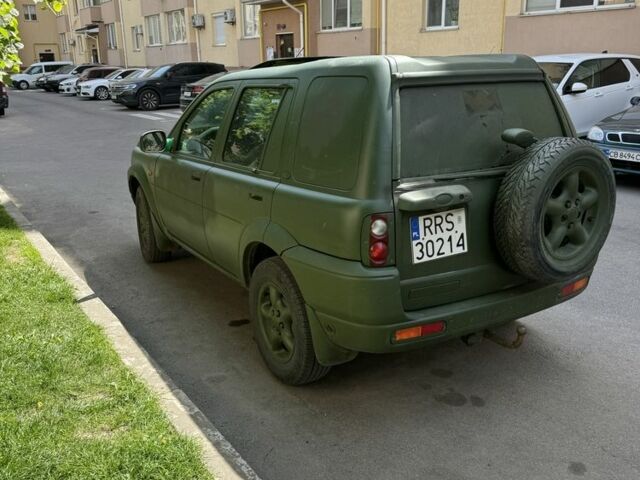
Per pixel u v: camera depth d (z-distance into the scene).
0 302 4.36
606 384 3.58
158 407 3.10
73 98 30.50
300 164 3.27
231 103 4.14
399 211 2.88
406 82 2.97
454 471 2.87
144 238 5.84
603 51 13.33
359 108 2.96
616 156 8.38
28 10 55.19
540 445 3.04
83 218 7.70
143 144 5.19
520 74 3.39
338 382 3.68
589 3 13.48
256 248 3.73
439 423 3.24
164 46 33.31
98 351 3.62
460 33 16.36
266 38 24.23
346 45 20.06
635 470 2.84
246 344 4.20
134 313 4.76
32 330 3.90
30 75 39.59
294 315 3.36
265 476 2.85
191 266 5.81
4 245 5.77
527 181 2.98
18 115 21.89
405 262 2.95
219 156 4.14
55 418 2.96
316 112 3.22
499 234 3.11
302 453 3.02
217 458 2.77
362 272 2.87
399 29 18.14
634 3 12.61
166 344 4.22
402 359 3.94
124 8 37.78
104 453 2.70
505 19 15.12
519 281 3.38
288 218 3.28
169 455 2.71
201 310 4.79
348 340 3.03
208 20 28.73
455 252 3.08
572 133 3.62
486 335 3.99
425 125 3.01
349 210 2.88
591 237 3.30
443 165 3.05
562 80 10.38
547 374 3.71
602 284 5.11
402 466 2.91
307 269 3.12
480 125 3.19
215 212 4.08
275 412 3.37
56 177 10.45
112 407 3.07
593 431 3.14
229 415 3.35
